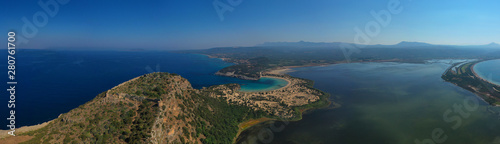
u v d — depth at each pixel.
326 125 147.00
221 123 131.38
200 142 108.75
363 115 163.25
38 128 86.00
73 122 88.50
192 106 123.50
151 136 88.31
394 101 195.62
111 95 103.31
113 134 87.19
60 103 196.62
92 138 84.00
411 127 142.00
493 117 155.50
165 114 101.88
